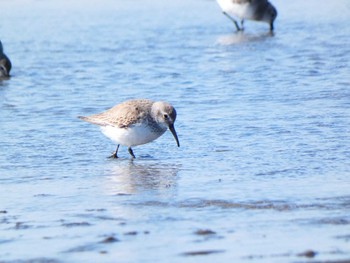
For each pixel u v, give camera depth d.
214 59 24.00
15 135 15.95
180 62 23.59
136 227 9.77
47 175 13.09
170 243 9.02
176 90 19.97
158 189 11.86
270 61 23.39
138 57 24.42
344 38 26.58
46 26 30.44
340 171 12.51
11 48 26.53
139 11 33.88
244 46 26.22
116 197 11.47
